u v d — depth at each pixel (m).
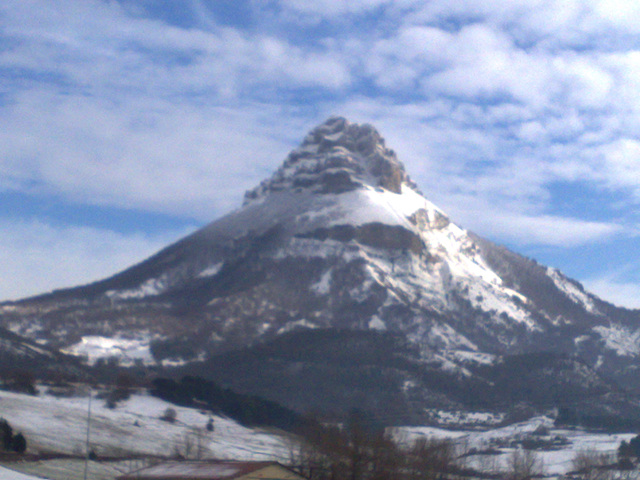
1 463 125.38
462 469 151.38
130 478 104.75
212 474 99.56
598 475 147.62
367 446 126.25
